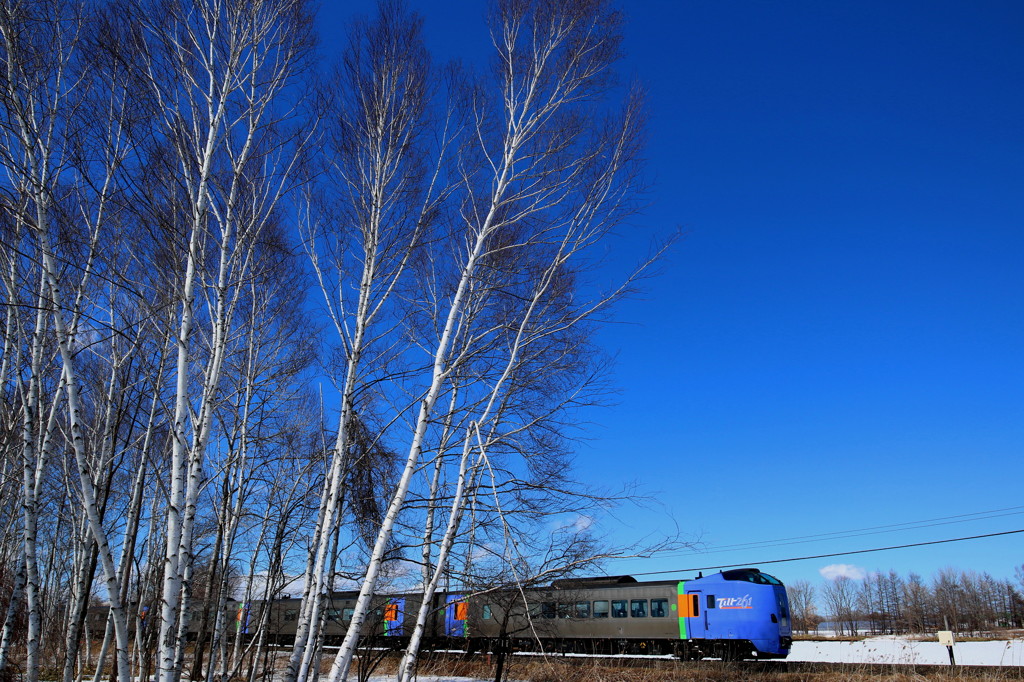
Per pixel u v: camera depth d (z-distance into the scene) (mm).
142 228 7602
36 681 7500
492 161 8758
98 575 15023
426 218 8758
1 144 6938
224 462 11422
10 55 6723
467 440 8625
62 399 10984
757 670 18312
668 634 22625
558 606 14469
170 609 6043
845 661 19062
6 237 7539
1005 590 59344
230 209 7500
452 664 19688
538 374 9008
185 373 6660
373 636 11180
